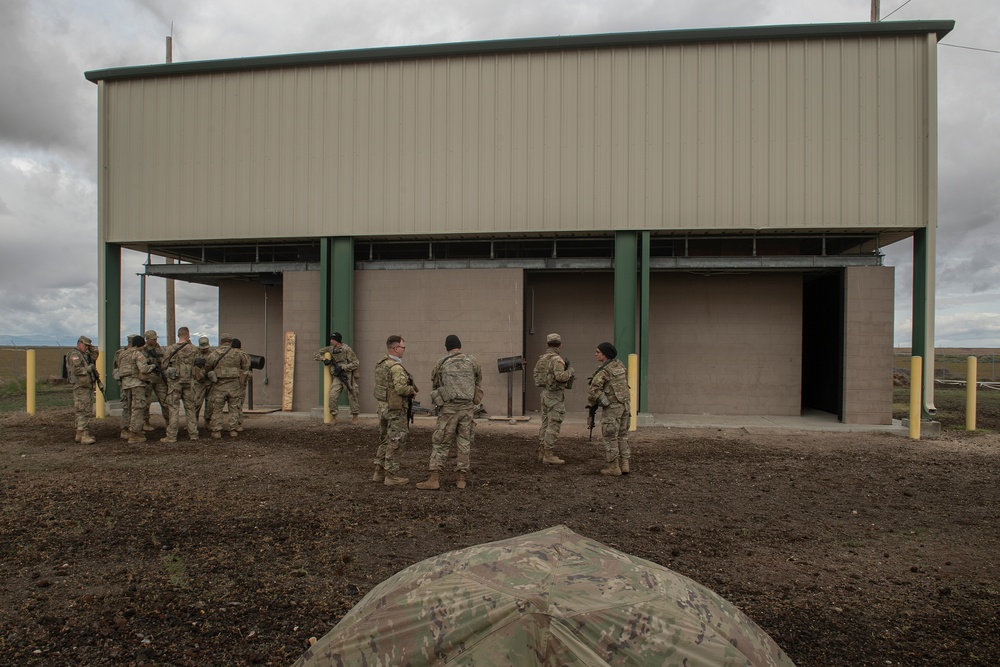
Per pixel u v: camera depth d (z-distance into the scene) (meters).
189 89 13.20
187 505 6.27
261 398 15.05
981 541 5.36
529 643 1.92
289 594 4.15
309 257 14.84
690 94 11.83
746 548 5.14
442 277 12.88
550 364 8.34
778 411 13.02
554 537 2.51
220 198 13.07
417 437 10.46
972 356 11.26
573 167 12.12
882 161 11.39
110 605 3.96
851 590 4.30
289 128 12.91
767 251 14.02
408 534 5.41
